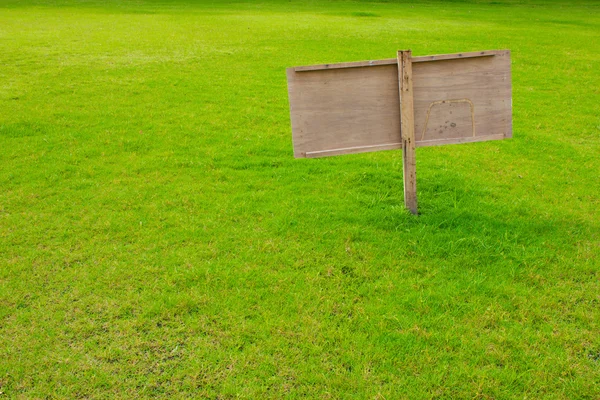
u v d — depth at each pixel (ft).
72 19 81.00
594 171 27.78
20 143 30.58
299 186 25.36
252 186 25.39
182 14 94.38
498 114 20.72
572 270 17.87
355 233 20.33
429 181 25.86
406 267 18.20
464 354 14.07
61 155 28.81
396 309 15.93
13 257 18.72
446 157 30.30
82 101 38.83
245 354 14.11
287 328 15.08
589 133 35.01
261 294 16.60
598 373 13.44
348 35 70.33
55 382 13.16
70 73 46.11
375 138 20.53
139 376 13.37
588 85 47.67
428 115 20.40
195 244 19.65
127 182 25.53
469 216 21.88
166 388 13.01
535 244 19.60
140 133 32.60
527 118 38.14
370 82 19.88
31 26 70.90
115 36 64.64
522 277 17.57
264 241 19.85
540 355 14.10
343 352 14.12
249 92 42.47
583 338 14.71
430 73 19.95
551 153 30.94
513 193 24.73
